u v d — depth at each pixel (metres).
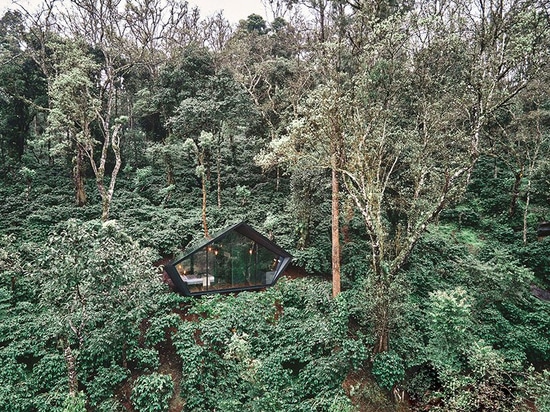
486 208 25.00
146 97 29.61
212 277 14.71
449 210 24.66
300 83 25.06
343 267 17.77
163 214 21.06
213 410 10.71
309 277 17.73
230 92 25.11
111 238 11.06
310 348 12.51
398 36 14.51
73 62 18.56
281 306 14.90
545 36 12.38
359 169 13.16
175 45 36.69
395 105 17.81
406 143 17.30
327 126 13.28
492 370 11.80
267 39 37.31
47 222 19.03
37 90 26.06
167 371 11.91
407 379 12.84
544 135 24.58
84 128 17.86
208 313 13.88
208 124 23.25
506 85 15.23
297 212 18.92
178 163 27.38
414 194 17.34
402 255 13.48
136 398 10.67
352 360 12.00
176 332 12.80
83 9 19.92
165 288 14.77
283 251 15.52
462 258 18.97
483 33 13.38
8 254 13.92
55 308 10.12
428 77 16.92
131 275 10.80
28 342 11.54
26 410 9.91
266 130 26.95
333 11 18.66
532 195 24.47
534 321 15.81
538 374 11.05
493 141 25.67
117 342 11.57
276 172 27.41
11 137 25.70
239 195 24.03
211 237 15.14
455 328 12.61
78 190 21.58
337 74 16.16
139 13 29.67
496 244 21.27
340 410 10.18
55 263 9.48
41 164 27.25
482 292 16.27
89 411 10.35
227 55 32.28
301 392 11.54
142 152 28.41
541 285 18.94
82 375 10.95
